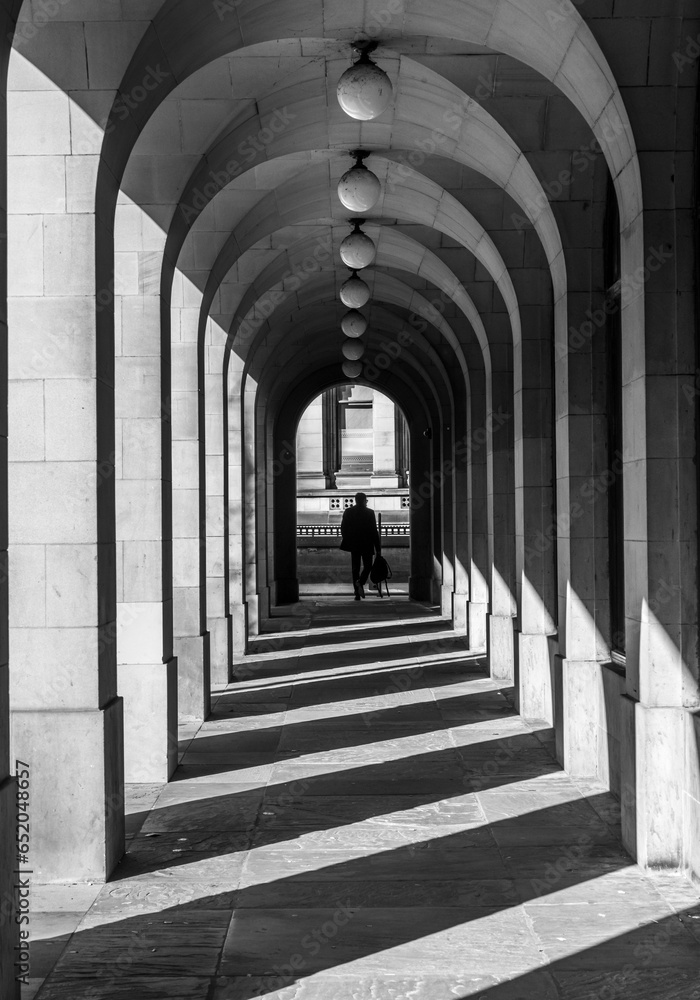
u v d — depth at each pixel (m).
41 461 5.88
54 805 5.73
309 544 27.56
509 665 12.16
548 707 9.90
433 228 11.84
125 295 8.04
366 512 23.06
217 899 5.34
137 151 7.97
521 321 9.91
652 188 5.79
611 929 4.89
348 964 4.52
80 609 5.85
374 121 9.04
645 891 5.40
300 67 7.91
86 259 5.90
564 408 7.97
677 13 5.71
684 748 5.67
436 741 9.05
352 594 25.16
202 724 9.95
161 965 4.53
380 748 8.80
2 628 4.12
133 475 8.02
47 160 5.87
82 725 5.74
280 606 22.05
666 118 5.77
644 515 5.81
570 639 7.84
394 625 18.19
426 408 21.45
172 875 5.74
